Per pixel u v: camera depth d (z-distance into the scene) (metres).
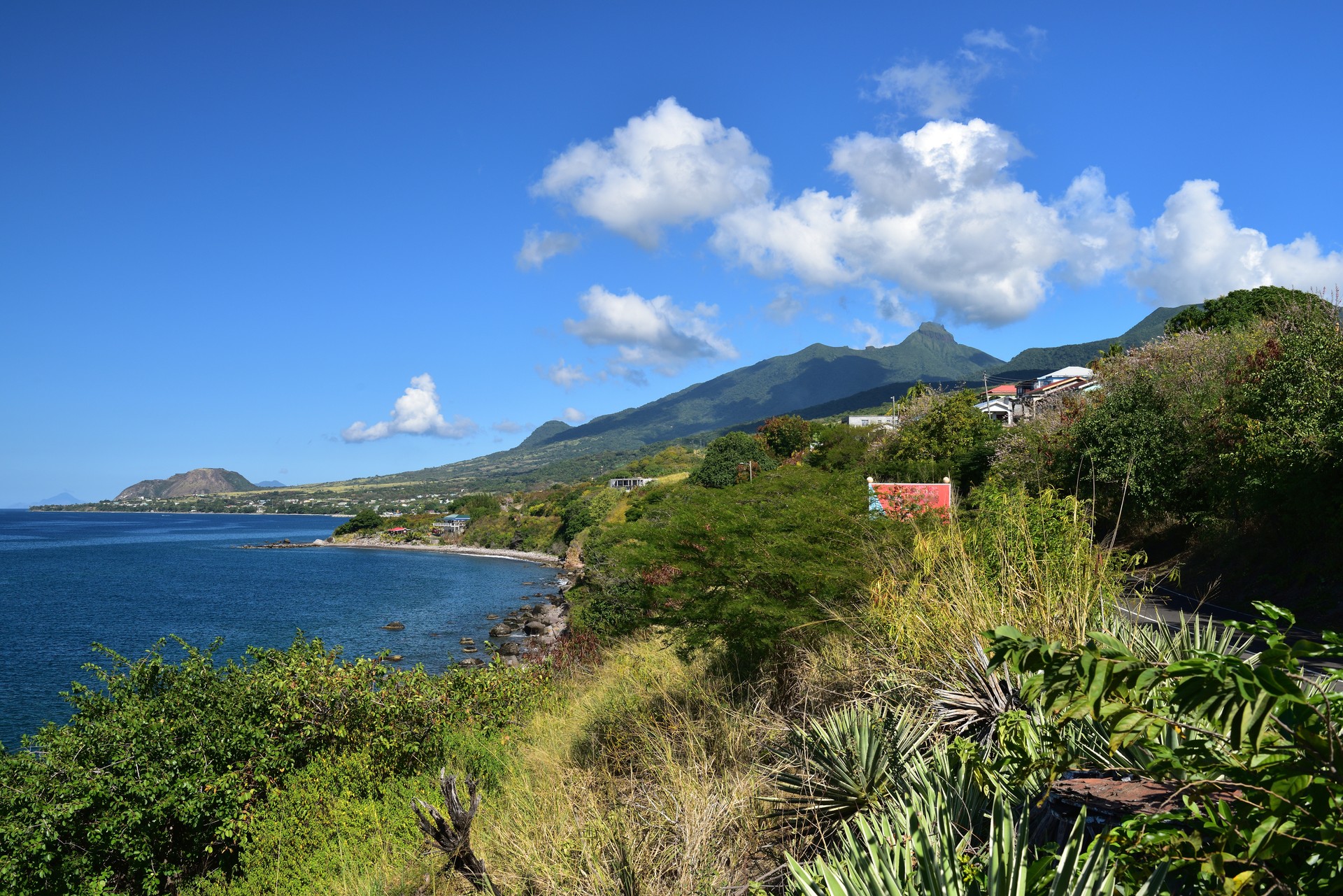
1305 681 2.10
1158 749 2.12
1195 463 23.80
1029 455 29.08
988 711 4.51
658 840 5.15
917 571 6.76
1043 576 5.42
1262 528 20.23
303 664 11.92
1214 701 1.65
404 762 10.97
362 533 165.38
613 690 10.50
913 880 2.60
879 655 5.90
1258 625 1.94
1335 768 1.62
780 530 8.95
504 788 8.38
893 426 59.12
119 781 9.99
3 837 9.37
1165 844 2.08
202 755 10.54
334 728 11.29
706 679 9.07
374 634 49.78
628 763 7.73
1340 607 14.80
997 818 2.84
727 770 6.04
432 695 12.11
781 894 4.04
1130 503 25.83
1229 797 2.13
